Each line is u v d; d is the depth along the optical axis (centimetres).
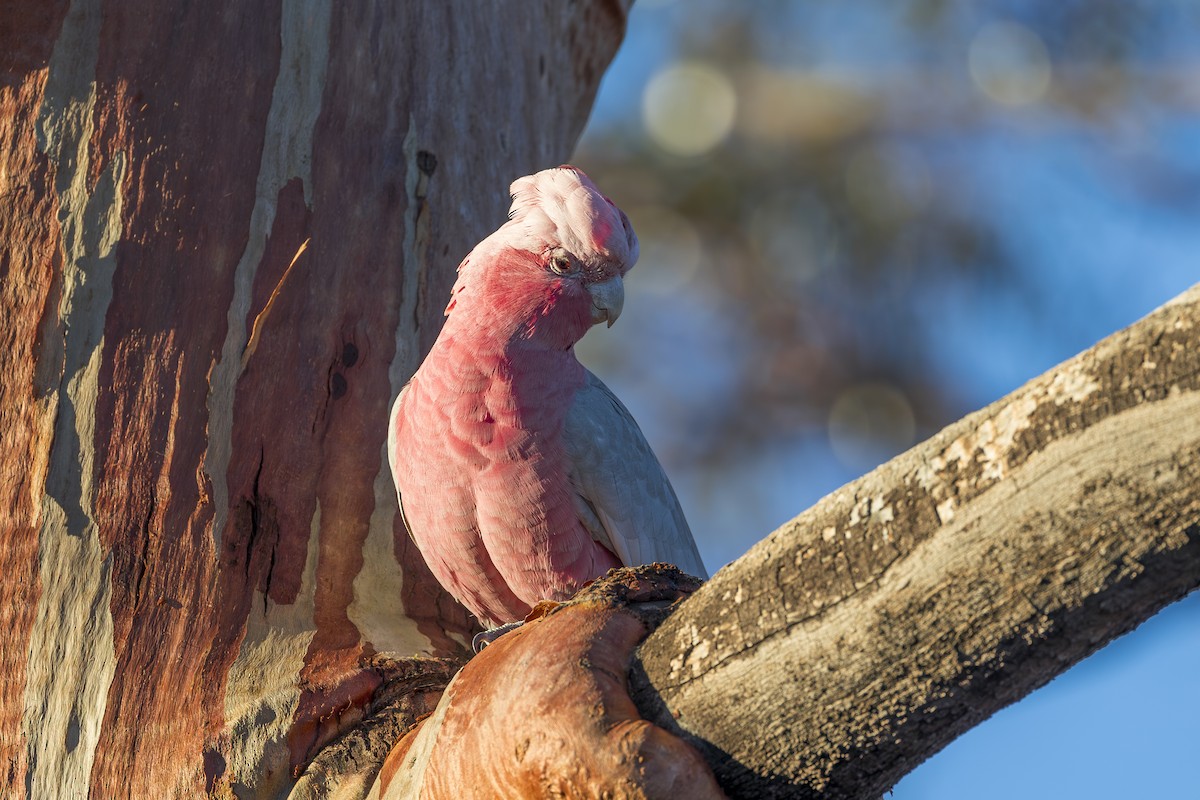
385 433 766
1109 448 387
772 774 457
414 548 768
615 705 463
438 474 741
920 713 434
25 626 656
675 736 461
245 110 748
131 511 670
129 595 657
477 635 704
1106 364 392
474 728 485
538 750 457
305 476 723
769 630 447
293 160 760
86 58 730
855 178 1571
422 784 504
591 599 512
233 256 728
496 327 762
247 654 658
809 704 443
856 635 431
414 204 802
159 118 729
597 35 1076
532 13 941
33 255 704
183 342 702
